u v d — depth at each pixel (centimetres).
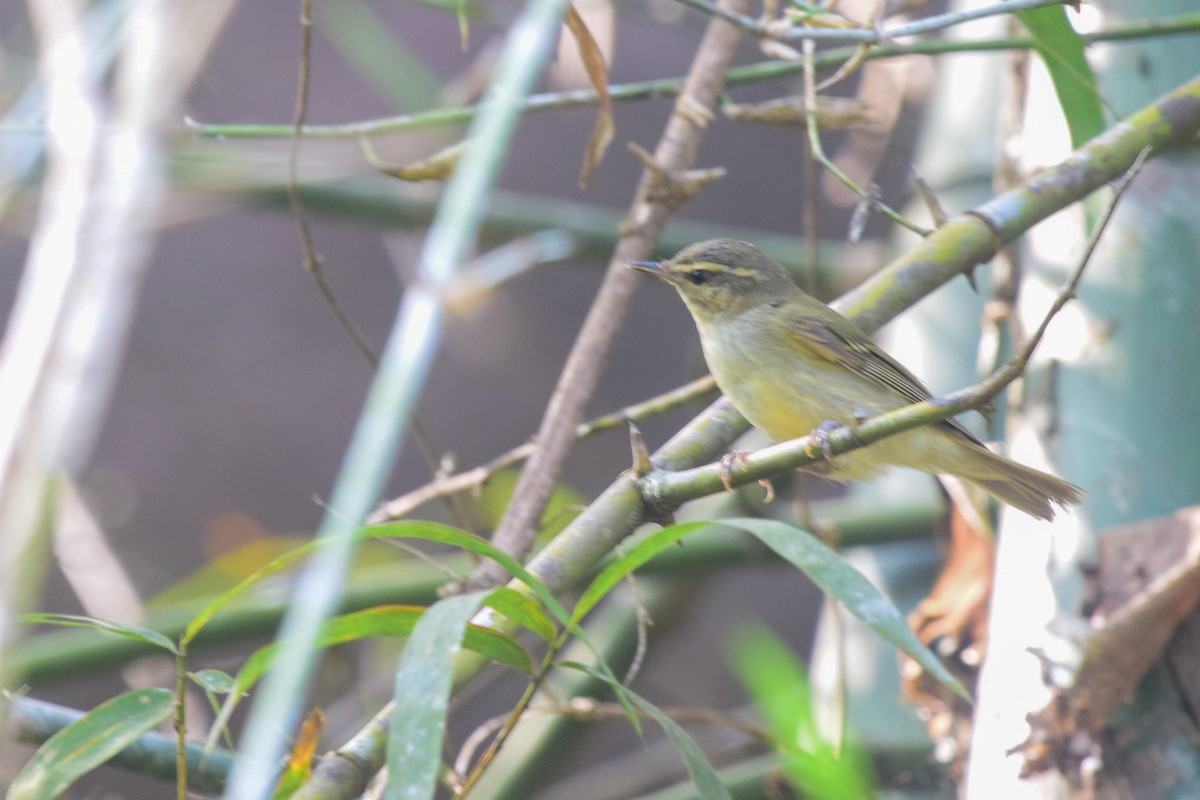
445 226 463
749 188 2634
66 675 949
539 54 509
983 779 795
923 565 1200
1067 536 838
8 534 407
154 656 971
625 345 2650
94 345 451
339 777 576
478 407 2575
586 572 679
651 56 2664
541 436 873
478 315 2269
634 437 683
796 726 664
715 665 2386
